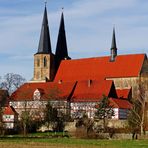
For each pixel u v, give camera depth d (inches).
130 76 7332.7
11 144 3284.9
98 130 4977.9
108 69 7623.0
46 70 7864.2
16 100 7042.3
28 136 4766.2
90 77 7642.7
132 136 4591.5
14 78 7608.3
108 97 6427.2
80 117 6127.0
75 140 3981.3
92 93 6958.7
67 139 4153.5
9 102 7062.0
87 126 5108.3
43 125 5821.9
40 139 4109.3
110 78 7500.0
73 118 6166.3
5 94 7027.6
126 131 5103.3
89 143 3538.4
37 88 7145.7
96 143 3553.2
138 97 6363.2
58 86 7239.2
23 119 5565.9
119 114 6358.3
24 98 7003.0
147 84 6717.5
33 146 3132.4
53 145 3267.7
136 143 3629.4
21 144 3299.7
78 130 4758.9
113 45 7746.1
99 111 5669.3
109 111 5713.6
